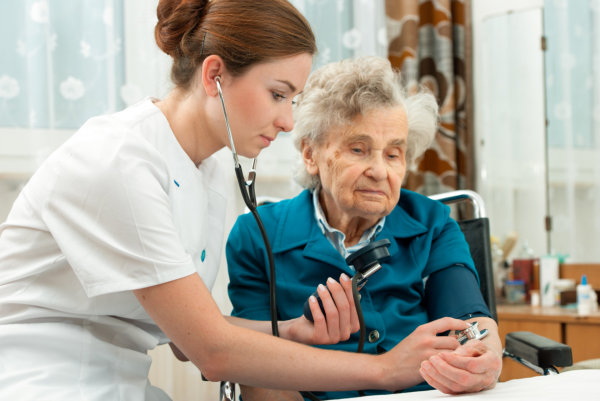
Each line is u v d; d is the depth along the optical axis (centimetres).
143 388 106
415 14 266
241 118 102
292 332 112
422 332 99
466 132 277
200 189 112
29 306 100
